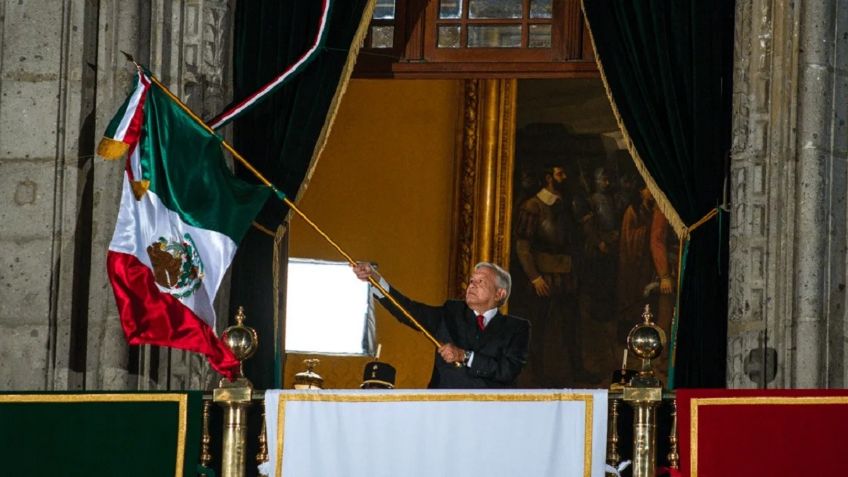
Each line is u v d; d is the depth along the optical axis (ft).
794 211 56.39
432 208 83.05
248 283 56.85
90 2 58.44
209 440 49.47
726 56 58.49
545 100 83.41
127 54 53.42
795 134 56.70
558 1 64.49
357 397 47.55
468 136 83.15
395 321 81.30
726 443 47.19
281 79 57.57
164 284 52.06
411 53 64.85
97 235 57.47
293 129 58.03
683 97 57.67
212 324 52.85
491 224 82.64
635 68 57.93
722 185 57.52
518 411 47.29
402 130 83.66
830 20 57.16
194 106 58.59
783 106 56.90
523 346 54.29
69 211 57.36
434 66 64.59
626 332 81.25
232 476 47.88
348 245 82.79
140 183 52.54
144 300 51.65
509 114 83.35
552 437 47.14
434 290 82.48
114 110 57.93
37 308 56.70
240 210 53.83
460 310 55.16
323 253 82.94
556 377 81.41
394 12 65.26
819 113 56.65
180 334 51.47
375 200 83.10
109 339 56.75
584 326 81.61
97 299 57.11
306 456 47.32
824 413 47.42
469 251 82.58
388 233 82.89
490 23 64.75
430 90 83.82
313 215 83.15
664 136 57.52
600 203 82.38
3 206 57.47
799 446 47.24
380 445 47.29
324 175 83.46
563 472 47.01
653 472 47.24
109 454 48.11
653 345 47.73
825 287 56.18
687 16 57.98
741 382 56.13
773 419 47.32
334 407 47.55
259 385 56.34
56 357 56.59
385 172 83.41
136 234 52.11
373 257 82.69
